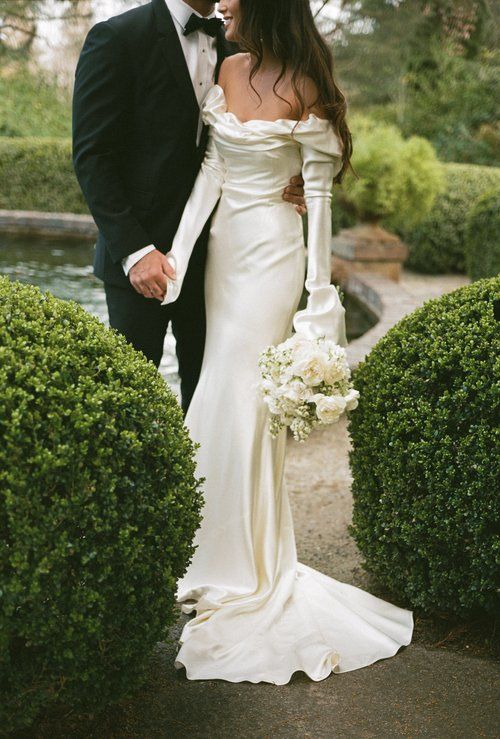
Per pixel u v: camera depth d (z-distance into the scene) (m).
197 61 2.42
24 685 1.59
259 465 2.37
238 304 2.39
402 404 2.17
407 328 2.30
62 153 9.84
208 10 2.41
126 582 1.64
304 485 3.44
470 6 11.92
